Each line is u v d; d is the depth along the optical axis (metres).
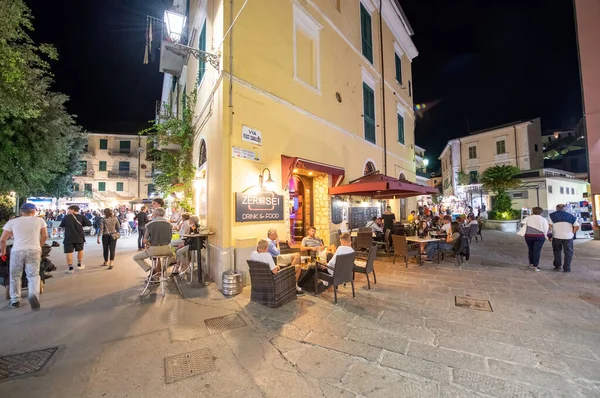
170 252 5.19
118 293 5.21
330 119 9.20
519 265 7.58
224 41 5.99
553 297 4.93
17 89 7.09
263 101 6.68
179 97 12.98
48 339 3.43
